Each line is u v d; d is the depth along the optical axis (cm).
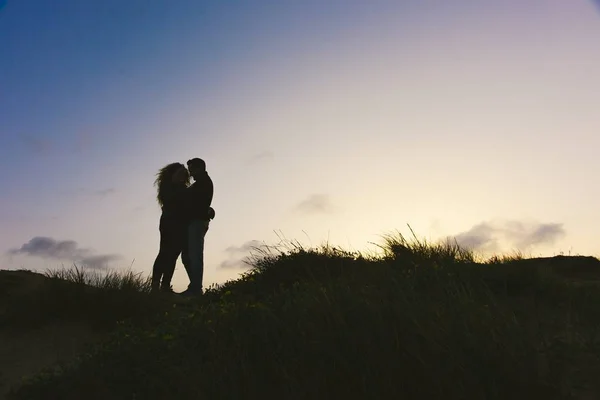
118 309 716
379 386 420
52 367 571
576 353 472
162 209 971
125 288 751
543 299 660
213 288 859
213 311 590
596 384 430
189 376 461
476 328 460
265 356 460
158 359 505
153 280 947
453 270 707
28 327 688
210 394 441
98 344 594
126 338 566
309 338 463
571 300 647
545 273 741
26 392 502
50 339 663
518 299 657
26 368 584
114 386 479
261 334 478
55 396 488
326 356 442
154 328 617
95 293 730
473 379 409
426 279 661
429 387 415
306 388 426
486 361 420
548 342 493
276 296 602
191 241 945
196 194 948
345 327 460
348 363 432
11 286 806
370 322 465
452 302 523
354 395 423
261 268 861
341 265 771
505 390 409
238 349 474
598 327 548
